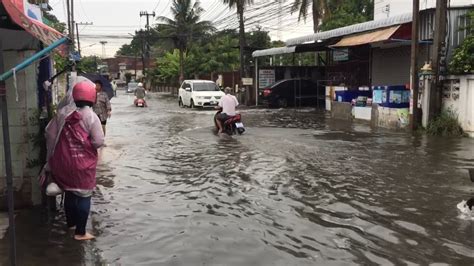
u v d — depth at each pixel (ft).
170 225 19.58
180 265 15.49
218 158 35.27
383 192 24.68
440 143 41.70
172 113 82.48
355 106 64.28
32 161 21.12
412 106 50.21
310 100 95.40
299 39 88.17
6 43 20.27
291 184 26.61
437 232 18.56
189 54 178.70
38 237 17.93
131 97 160.25
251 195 24.30
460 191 24.75
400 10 86.22
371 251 16.67
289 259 16.01
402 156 35.29
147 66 280.51
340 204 22.53
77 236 17.89
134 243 17.49
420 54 56.44
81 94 17.85
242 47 107.55
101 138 18.02
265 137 47.60
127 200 23.50
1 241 17.53
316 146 40.81
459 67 46.37
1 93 12.76
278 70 102.17
